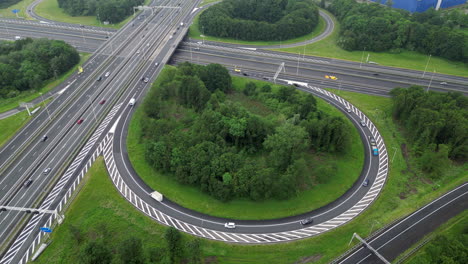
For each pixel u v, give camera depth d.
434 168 138.38
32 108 170.88
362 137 161.12
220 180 125.75
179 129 156.62
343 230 115.25
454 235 111.44
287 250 108.62
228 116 148.62
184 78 172.88
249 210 121.31
